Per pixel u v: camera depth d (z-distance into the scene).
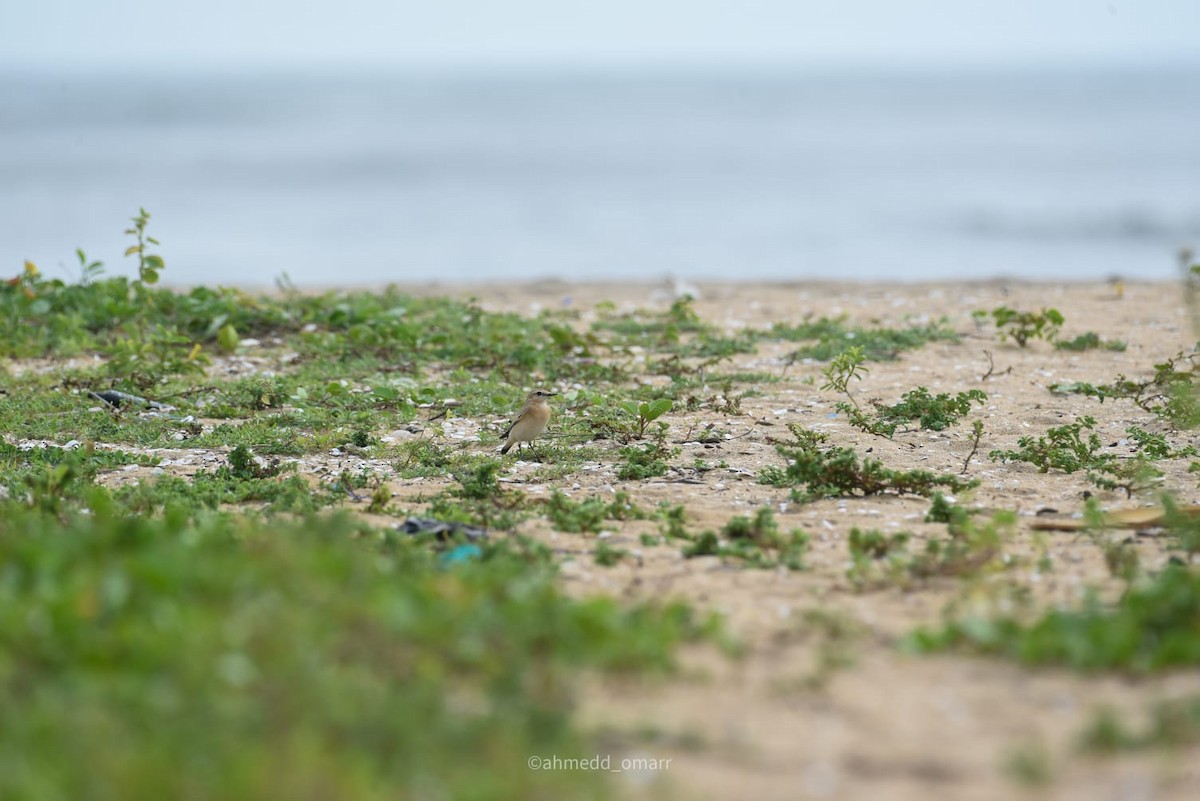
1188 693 17.56
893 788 15.09
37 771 14.07
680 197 150.75
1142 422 36.31
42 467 30.11
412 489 29.50
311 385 40.31
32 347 45.88
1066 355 46.28
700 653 19.05
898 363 45.00
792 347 48.25
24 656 16.55
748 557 23.88
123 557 19.42
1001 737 16.38
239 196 148.00
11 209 130.00
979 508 27.72
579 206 142.00
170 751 14.49
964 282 67.38
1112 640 18.59
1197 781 15.21
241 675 16.06
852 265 99.88
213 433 34.88
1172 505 25.03
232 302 50.09
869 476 28.73
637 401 38.62
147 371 41.81
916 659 18.89
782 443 33.78
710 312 57.22
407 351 45.94
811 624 20.20
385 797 14.14
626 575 22.91
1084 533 25.66
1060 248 107.75
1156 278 71.81
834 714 17.03
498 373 42.81
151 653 16.41
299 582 18.52
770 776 15.35
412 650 17.53
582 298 62.06
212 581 18.42
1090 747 16.00
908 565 22.95
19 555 19.28
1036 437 34.66
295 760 14.41
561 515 26.38
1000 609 20.81
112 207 134.00
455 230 121.81
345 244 111.88
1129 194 144.50
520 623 18.45
